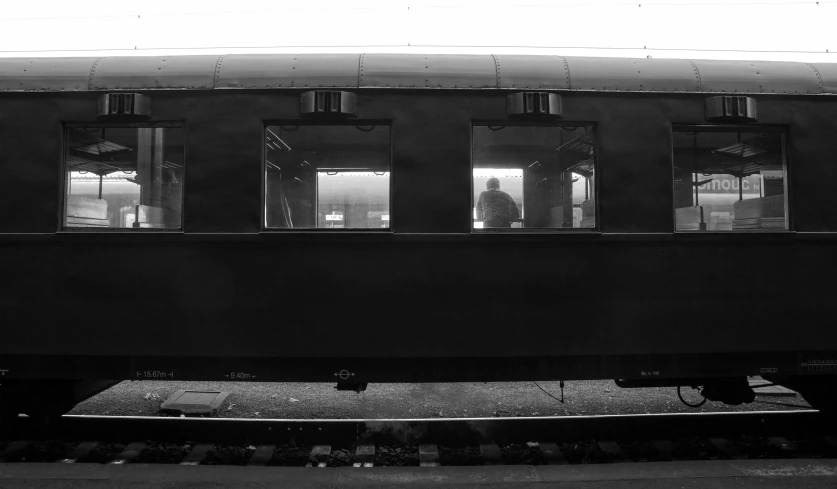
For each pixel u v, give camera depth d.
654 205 3.73
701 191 3.85
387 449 3.96
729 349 3.72
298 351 3.62
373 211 3.71
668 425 4.26
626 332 3.69
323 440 4.11
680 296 3.71
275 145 3.73
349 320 3.62
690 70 3.82
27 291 3.64
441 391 6.10
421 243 3.64
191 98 3.68
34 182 3.67
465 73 3.71
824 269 3.78
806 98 3.83
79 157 3.76
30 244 3.65
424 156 3.66
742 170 3.88
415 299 3.62
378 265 3.63
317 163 3.74
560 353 3.65
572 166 3.78
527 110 3.64
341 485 3.23
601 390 6.14
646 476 3.33
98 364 3.71
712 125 3.81
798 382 4.18
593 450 3.93
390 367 3.73
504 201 3.72
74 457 3.85
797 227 3.78
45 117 3.69
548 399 5.75
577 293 3.67
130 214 3.75
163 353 3.62
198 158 3.66
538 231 3.70
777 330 3.75
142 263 3.64
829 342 3.76
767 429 4.26
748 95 3.79
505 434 4.18
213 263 3.63
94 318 3.63
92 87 3.69
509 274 3.65
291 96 3.68
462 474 3.38
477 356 3.64
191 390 5.86
